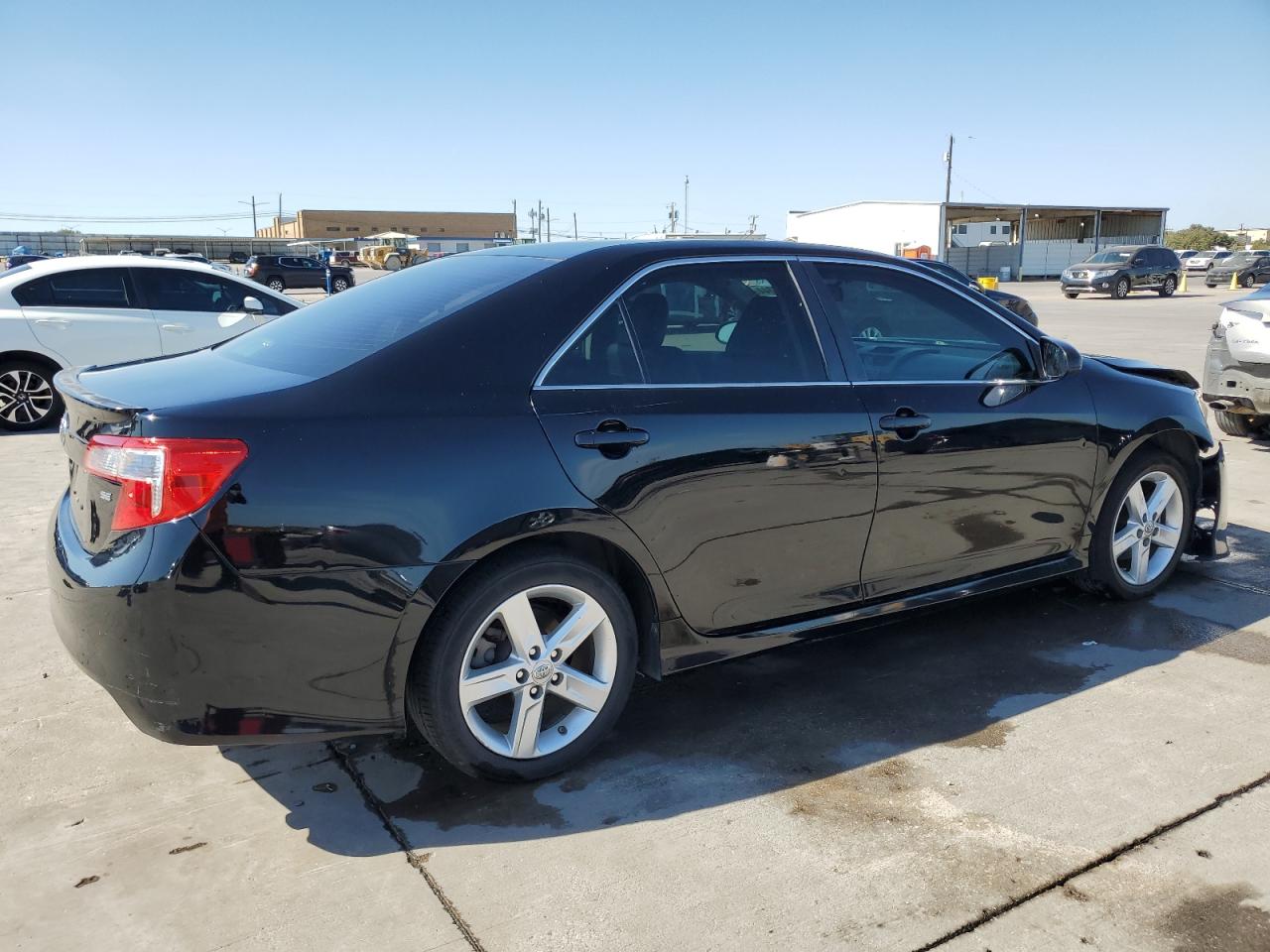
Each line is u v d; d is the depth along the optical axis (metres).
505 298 2.96
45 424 8.95
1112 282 32.50
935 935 2.36
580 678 3.00
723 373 3.20
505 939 2.35
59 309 8.82
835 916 2.43
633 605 3.22
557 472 2.80
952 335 3.80
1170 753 3.20
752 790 2.99
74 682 3.70
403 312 3.06
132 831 2.77
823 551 3.38
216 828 2.79
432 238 104.38
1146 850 2.69
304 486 2.50
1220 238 104.75
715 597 3.20
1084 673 3.81
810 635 3.44
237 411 2.52
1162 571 4.57
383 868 2.61
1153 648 4.05
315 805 2.91
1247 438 8.59
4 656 3.91
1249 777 3.05
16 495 6.38
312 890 2.52
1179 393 4.45
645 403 3.00
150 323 9.14
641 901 2.48
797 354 3.37
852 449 3.34
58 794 2.95
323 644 2.57
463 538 2.67
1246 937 2.36
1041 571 4.07
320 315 3.37
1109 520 4.26
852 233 60.34
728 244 3.38
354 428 2.59
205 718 2.52
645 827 2.80
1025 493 3.87
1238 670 3.83
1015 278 55.47
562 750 3.02
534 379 2.87
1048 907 2.46
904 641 4.14
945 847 2.71
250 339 3.41
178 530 2.42
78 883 2.54
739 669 3.88
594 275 3.09
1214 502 4.72
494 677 2.84
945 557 3.71
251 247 72.75
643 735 3.34
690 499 3.04
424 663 2.74
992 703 3.56
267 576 2.48
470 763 2.85
